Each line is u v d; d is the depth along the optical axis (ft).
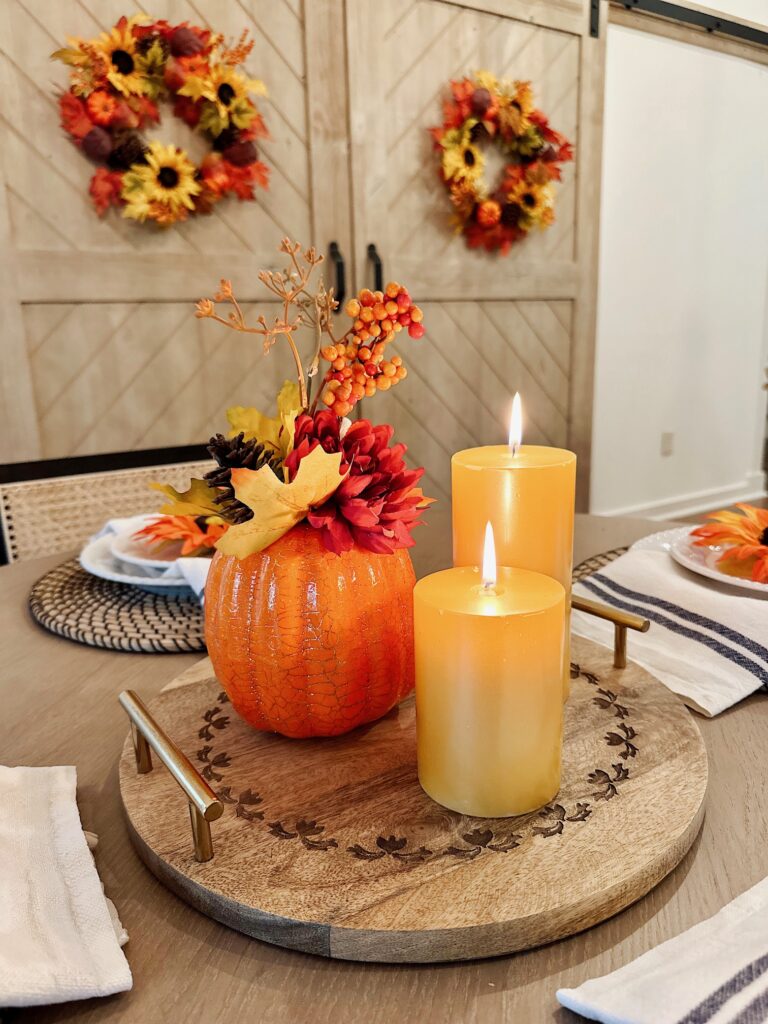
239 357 7.61
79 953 1.14
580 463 10.16
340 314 7.84
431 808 1.48
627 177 10.10
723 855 1.39
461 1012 1.09
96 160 6.57
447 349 8.78
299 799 1.52
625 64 9.67
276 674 1.64
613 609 2.03
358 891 1.25
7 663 2.31
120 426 7.21
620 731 1.72
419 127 8.06
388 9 7.62
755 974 1.04
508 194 8.39
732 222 11.38
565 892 1.22
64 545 4.90
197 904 1.30
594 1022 1.05
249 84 6.85
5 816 1.46
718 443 12.24
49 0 6.24
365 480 1.61
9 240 6.39
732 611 2.22
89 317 6.88
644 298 10.73
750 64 10.91
